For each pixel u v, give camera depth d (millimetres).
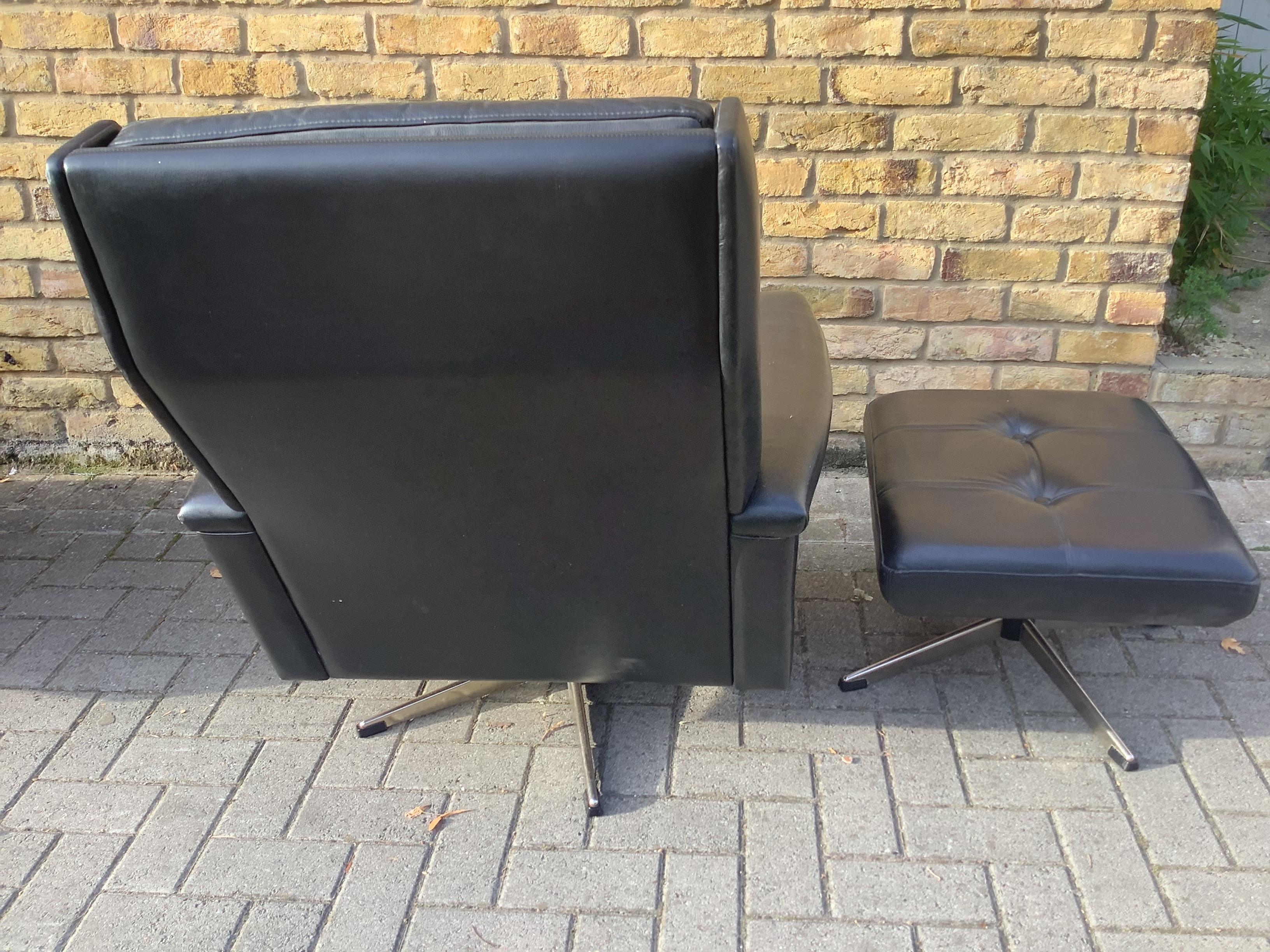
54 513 2688
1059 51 2189
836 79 2273
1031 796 1680
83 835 1682
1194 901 1480
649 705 1926
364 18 2293
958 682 1949
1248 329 2738
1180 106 2215
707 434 1155
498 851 1619
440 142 913
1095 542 1524
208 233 972
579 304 1008
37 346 2744
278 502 1322
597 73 2322
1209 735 1795
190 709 1970
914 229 2426
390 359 1082
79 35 2340
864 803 1682
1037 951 1418
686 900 1519
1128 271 2410
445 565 1386
